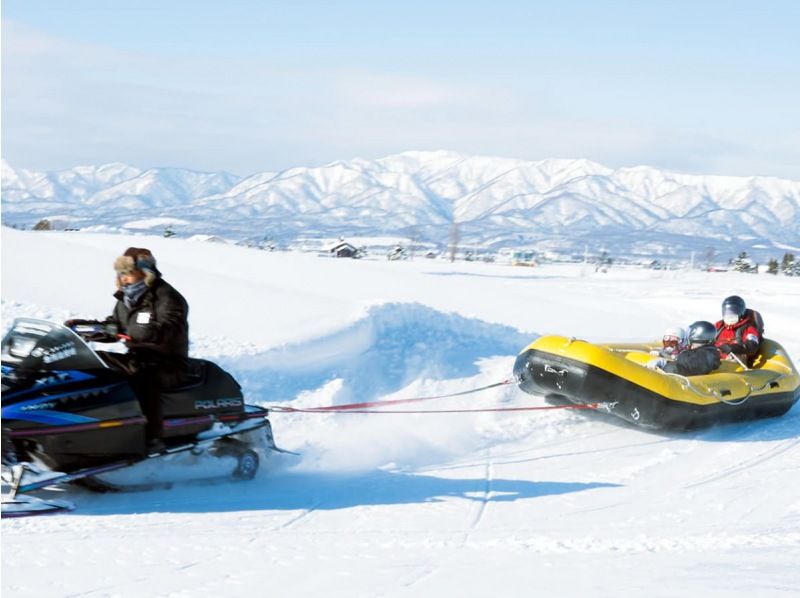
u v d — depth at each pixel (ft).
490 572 14.20
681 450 27.94
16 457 18.49
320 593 13.05
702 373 31.60
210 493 20.94
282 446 25.62
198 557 15.57
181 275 48.03
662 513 20.58
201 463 21.56
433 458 26.20
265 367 31.91
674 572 13.52
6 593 13.01
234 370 30.86
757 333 34.53
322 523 18.94
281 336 35.27
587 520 19.85
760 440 29.60
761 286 135.85
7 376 18.63
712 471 25.26
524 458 26.63
